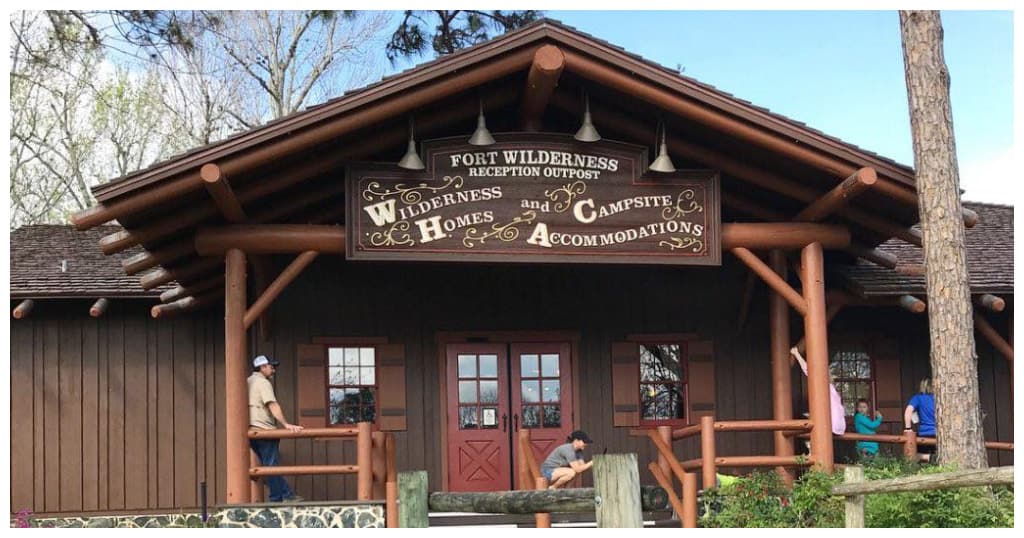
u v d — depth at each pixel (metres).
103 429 13.86
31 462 13.73
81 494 13.73
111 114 25.62
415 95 10.26
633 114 11.46
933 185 11.16
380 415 13.55
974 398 10.98
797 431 11.66
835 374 14.46
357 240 10.71
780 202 12.24
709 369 13.97
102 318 14.05
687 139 11.45
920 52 11.41
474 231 10.88
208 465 13.91
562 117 11.84
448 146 10.93
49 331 13.96
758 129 10.65
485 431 13.67
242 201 10.75
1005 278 14.27
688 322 14.07
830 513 10.16
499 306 13.86
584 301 13.99
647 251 11.09
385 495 11.73
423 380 13.67
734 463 11.02
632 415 13.82
